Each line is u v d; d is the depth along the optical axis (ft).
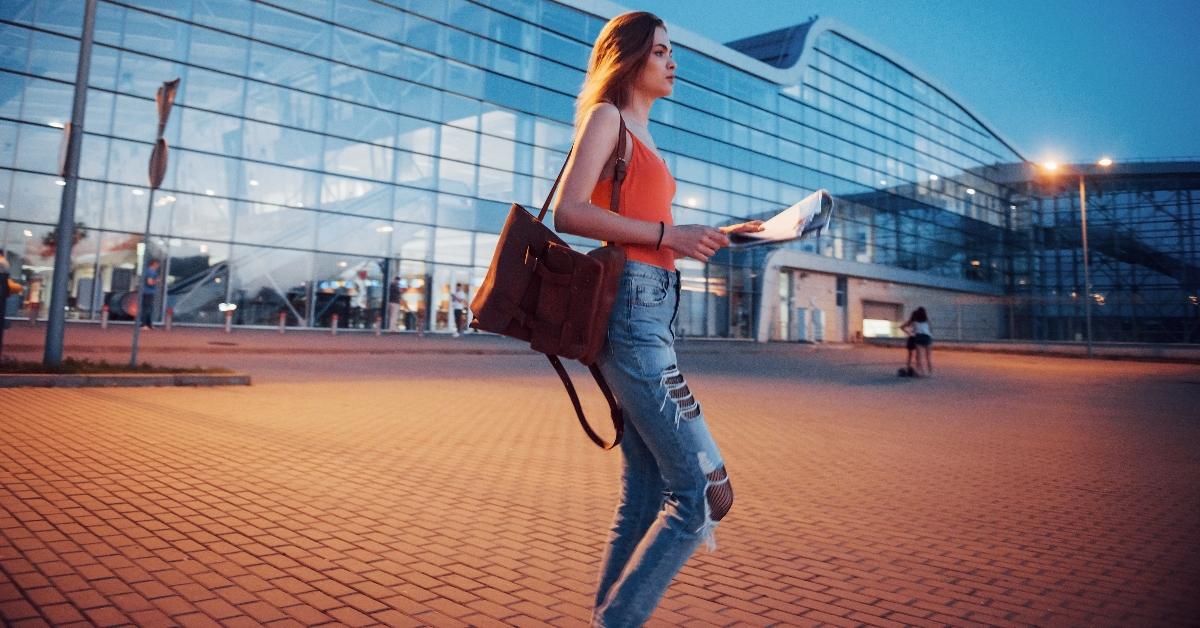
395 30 83.25
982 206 177.37
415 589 8.52
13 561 8.53
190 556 9.17
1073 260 190.39
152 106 69.97
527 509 12.82
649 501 6.06
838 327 134.10
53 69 66.23
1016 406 36.35
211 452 16.01
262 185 74.90
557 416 26.20
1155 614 8.71
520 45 92.43
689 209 108.88
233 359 44.27
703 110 112.16
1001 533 12.51
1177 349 89.04
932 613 8.55
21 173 64.54
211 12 72.95
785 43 133.49
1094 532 12.72
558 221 5.16
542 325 5.05
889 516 13.51
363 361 49.03
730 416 28.60
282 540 10.12
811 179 129.08
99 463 14.19
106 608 7.32
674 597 8.84
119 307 67.77
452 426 22.56
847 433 24.98
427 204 84.64
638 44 5.85
